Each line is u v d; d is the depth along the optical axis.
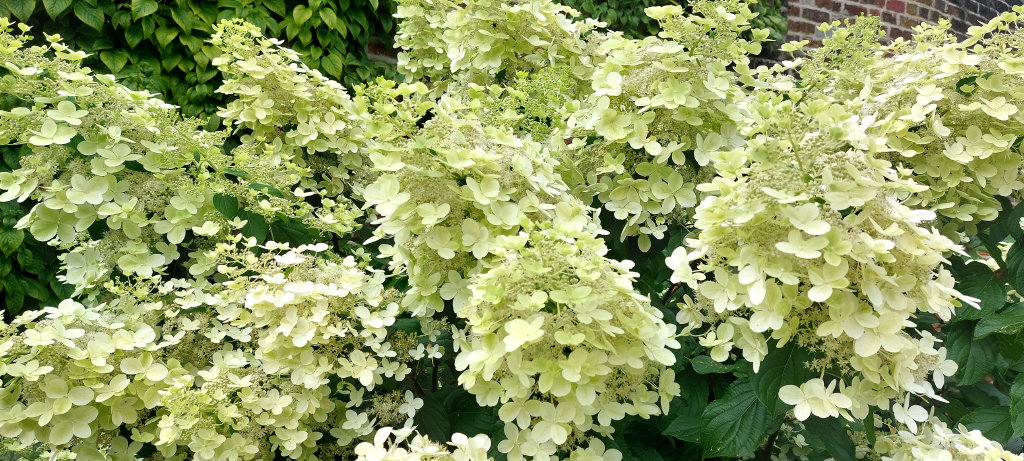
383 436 0.53
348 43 1.56
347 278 0.69
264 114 0.93
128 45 1.31
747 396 0.68
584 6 1.78
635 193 0.81
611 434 0.69
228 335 0.75
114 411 0.66
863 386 0.59
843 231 0.53
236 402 0.67
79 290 0.78
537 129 0.95
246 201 0.83
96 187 0.75
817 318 0.58
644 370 0.61
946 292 0.56
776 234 0.55
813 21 2.24
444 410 0.75
